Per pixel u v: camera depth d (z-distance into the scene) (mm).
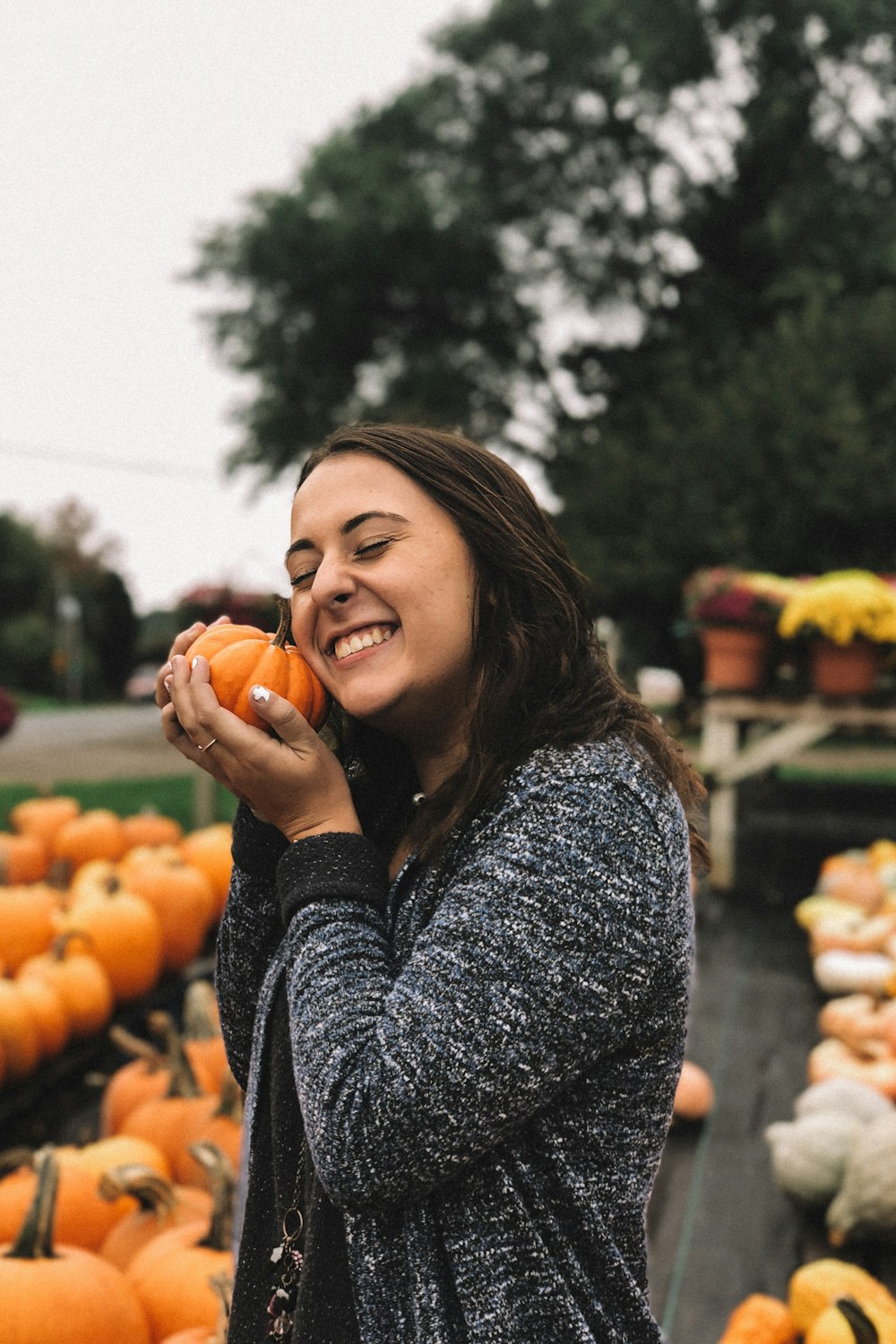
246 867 1166
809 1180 2385
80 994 3061
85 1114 3080
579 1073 925
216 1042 2816
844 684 5395
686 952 971
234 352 19375
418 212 17875
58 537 64938
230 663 1154
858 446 10719
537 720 1019
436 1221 937
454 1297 925
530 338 20031
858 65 16703
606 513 12648
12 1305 1591
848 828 7320
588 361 19688
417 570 1044
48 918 3367
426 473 1067
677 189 18781
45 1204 1714
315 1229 987
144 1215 2057
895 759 14125
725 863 5789
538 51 18688
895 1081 2877
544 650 1049
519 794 973
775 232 15977
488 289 19625
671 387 14219
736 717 5656
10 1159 2156
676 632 6469
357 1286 932
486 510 1062
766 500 11250
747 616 5488
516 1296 914
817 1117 2490
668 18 16891
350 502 1062
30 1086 2838
